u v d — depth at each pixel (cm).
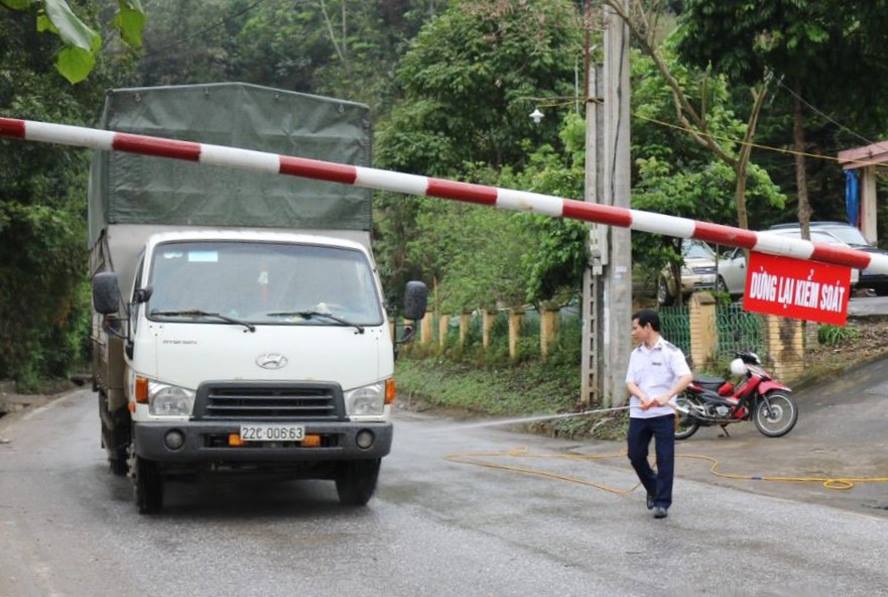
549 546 897
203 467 1023
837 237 2475
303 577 791
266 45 5750
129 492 1219
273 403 994
